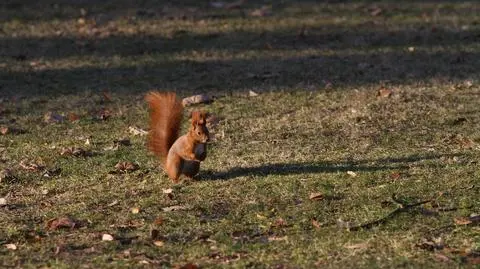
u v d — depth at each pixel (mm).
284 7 23469
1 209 11141
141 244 9766
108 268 9156
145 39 20750
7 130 14781
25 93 17172
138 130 14477
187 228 10148
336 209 10531
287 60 18922
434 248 9367
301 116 14992
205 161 12570
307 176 11680
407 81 17094
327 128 14180
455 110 14883
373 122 14398
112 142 13953
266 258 9273
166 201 11031
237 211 10578
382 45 19953
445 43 19922
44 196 11609
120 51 19938
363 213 10367
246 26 21656
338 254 9312
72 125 15133
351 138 13570
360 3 23906
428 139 13375
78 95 16953
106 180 12086
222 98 16438
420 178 11461
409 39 20344
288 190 11172
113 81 17828
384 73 17781
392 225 10016
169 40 20625
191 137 11250
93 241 9930
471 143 13039
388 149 12922
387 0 24219
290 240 9719
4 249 9789
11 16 22969
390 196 10852
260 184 11430
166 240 9844
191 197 11117
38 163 12969
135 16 22734
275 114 15234
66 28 21828
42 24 22250
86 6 23828
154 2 24109
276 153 12875
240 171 12039
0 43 20688
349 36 20672
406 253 9266
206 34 21031
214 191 11273
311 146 13203
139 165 12594
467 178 11383
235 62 18875
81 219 10602
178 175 11508
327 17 22406
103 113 15711
